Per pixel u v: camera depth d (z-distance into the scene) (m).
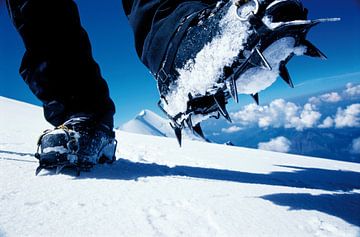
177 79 0.80
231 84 0.73
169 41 0.81
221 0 0.75
